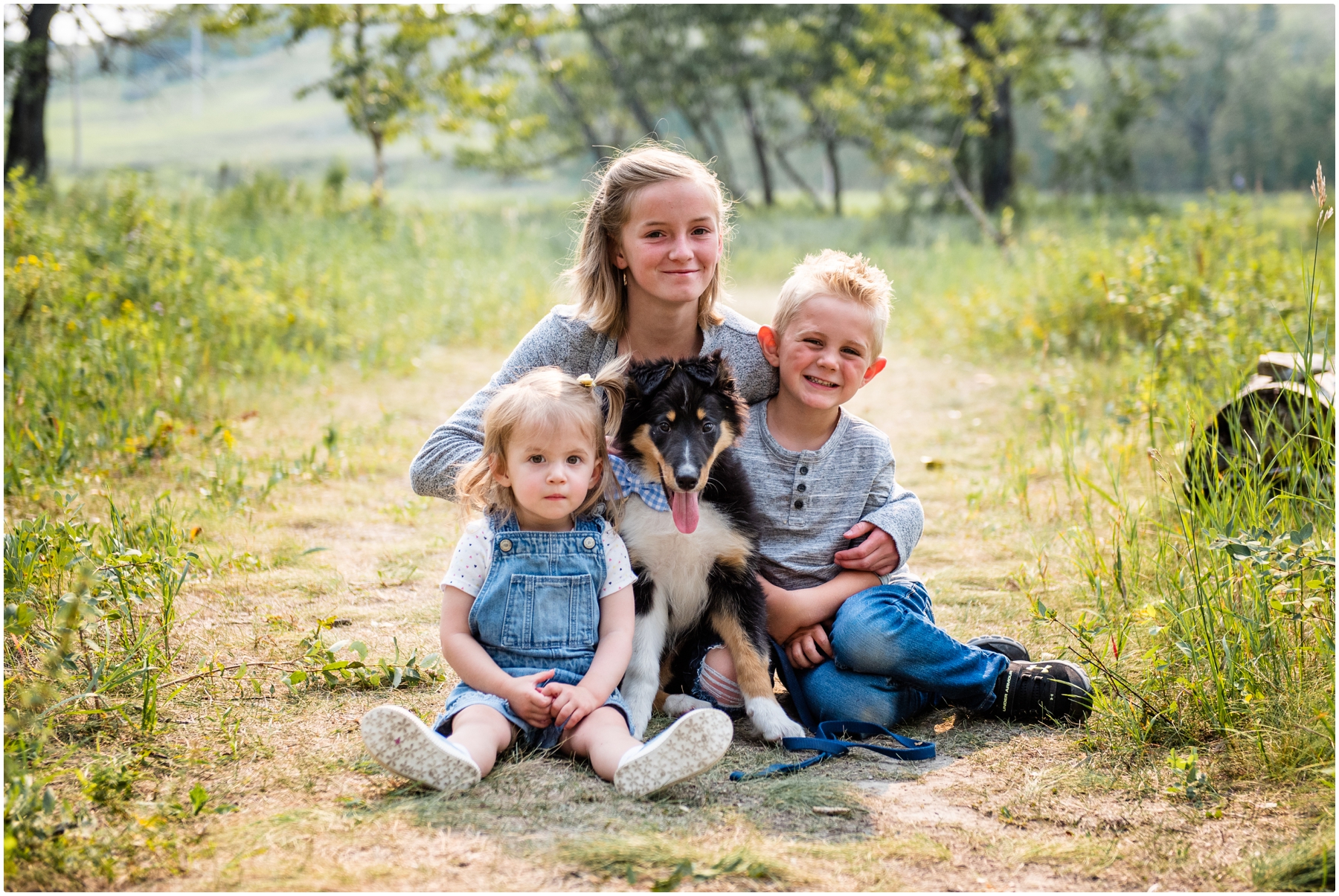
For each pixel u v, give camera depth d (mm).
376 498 5500
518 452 2850
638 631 3098
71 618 2797
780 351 3342
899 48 24203
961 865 2227
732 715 3168
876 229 22234
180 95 75500
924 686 2990
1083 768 2682
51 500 4762
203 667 3293
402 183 43750
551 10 24156
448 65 23750
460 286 12438
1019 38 24453
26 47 17703
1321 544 3369
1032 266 12438
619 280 3445
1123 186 29516
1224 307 7426
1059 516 5070
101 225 10680
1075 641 3541
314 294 10195
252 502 5227
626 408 3229
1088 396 7391
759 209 31375
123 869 2119
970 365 9438
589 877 2104
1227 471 3930
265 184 20266
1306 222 15164
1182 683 2941
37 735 2643
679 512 3031
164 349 7113
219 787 2510
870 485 3363
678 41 34531
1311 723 2693
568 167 56500
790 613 3203
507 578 2848
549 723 2701
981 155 25188
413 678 3246
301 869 2107
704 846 2242
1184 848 2289
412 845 2213
